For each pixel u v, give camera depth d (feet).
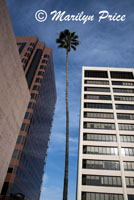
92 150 125.90
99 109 150.82
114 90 168.14
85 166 117.80
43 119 285.02
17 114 70.28
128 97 161.17
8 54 56.18
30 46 288.30
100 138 132.57
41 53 300.40
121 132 134.82
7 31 54.08
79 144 130.31
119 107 153.38
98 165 118.52
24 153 182.91
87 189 106.22
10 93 61.16
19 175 168.55
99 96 163.32
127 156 121.29
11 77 60.39
